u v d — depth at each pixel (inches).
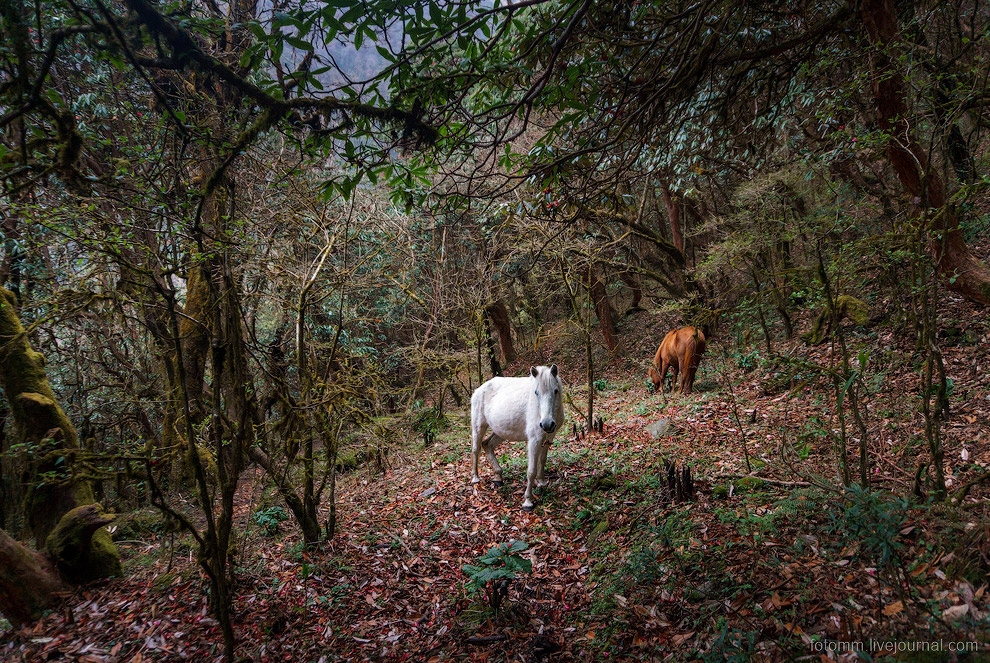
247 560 228.1
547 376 241.6
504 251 526.9
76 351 327.9
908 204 221.6
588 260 370.0
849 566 145.1
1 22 92.5
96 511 235.1
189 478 300.2
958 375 257.9
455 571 207.5
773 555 159.8
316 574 211.8
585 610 169.5
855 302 351.6
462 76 109.3
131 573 241.9
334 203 330.3
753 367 390.3
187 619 191.0
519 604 177.9
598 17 144.1
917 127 210.4
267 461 235.5
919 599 124.4
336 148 113.8
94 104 235.8
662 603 157.9
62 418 254.4
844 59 218.4
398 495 300.8
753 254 368.5
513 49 133.6
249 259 219.9
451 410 539.2
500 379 283.6
